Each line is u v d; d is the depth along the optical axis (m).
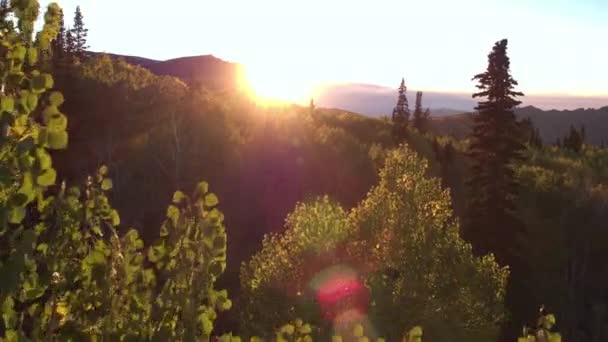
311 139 54.03
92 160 41.78
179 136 46.00
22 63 2.90
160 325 3.51
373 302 15.47
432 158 70.25
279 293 16.39
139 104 50.69
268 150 49.50
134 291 3.63
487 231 29.83
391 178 19.23
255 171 47.94
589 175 64.94
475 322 17.19
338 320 14.84
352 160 52.81
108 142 43.72
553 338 5.47
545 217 46.81
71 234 3.55
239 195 46.12
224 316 21.64
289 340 4.64
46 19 3.05
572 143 108.31
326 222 17.75
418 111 112.31
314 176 49.25
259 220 44.97
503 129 30.00
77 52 71.94
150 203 41.12
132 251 3.79
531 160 75.81
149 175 42.72
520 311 30.05
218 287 36.28
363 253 17.48
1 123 2.65
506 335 29.27
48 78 2.80
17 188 2.72
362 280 16.00
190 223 3.65
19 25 2.95
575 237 43.38
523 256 31.69
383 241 17.62
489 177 30.16
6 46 2.86
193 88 65.25
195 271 3.58
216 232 3.63
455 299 17.03
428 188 18.44
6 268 2.71
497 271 18.38
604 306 36.28
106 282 3.53
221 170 46.28
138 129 47.09
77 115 45.62
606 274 41.41
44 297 3.54
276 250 18.92
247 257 41.59
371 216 18.03
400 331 15.74
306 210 18.61
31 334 3.27
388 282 16.47
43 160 2.77
